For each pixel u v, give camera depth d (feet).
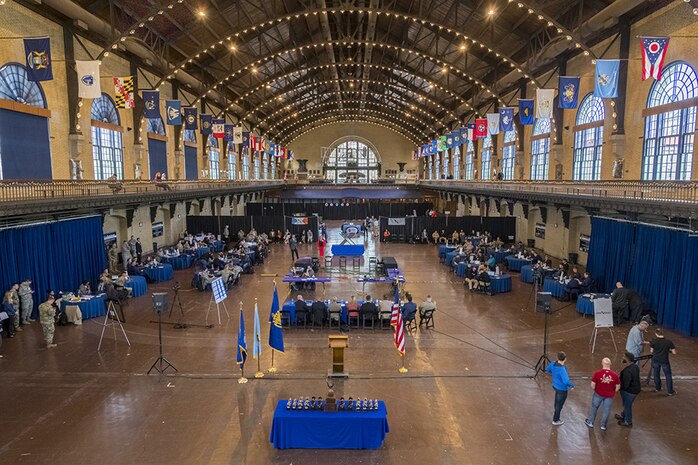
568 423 32.07
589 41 82.89
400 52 137.39
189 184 110.73
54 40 69.87
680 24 61.05
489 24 97.81
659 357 36.27
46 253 59.11
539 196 79.97
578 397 35.91
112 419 32.30
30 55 50.26
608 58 77.20
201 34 101.50
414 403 34.88
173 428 31.14
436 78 148.97
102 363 42.16
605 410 30.89
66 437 30.07
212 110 149.38
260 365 42.04
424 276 82.74
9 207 45.96
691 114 59.72
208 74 129.59
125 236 90.74
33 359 42.93
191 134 133.90
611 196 59.93
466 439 30.04
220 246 116.16
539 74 106.22
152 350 45.44
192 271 87.61
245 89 152.56
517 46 103.30
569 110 93.15
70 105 73.56
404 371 40.37
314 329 52.95
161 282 77.20
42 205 51.16
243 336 37.73
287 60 147.23
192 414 33.01
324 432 28.76
